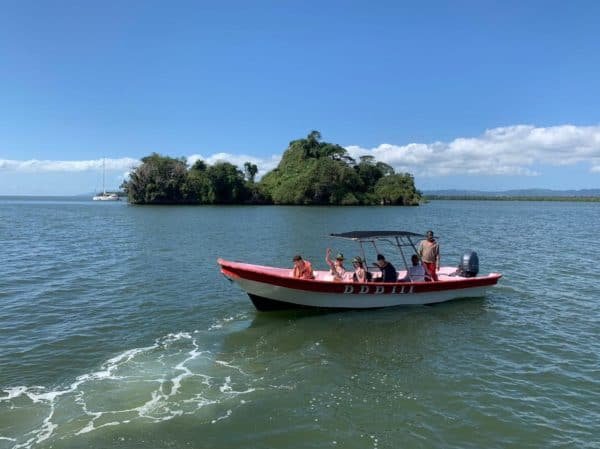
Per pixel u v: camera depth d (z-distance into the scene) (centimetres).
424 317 1307
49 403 784
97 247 2802
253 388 845
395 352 1037
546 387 858
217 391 832
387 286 1349
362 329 1200
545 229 4641
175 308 1388
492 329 1204
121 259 2308
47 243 3011
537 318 1303
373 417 747
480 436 694
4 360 970
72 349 1039
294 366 951
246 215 7062
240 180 12194
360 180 13162
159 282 1747
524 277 1897
